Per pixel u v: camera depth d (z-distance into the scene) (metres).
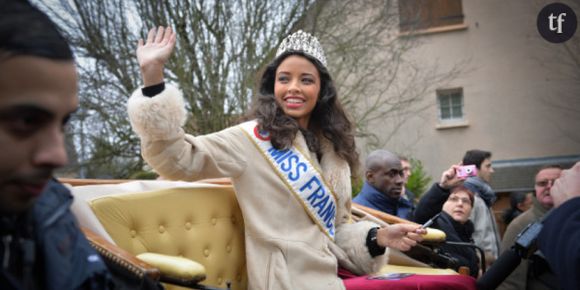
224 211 2.54
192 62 9.88
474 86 16.92
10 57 0.90
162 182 2.51
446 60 16.86
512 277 3.23
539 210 3.71
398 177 4.02
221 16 9.99
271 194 2.47
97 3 9.77
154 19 9.91
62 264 1.11
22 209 0.99
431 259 3.34
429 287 2.56
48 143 0.97
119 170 10.31
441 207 3.64
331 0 11.12
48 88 0.94
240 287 2.59
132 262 1.41
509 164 16.64
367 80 11.87
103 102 9.83
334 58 11.00
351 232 2.75
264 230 2.41
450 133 17.09
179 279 1.71
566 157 16.14
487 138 16.88
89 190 2.29
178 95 2.12
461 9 16.81
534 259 2.48
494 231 4.79
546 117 16.38
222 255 2.49
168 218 2.31
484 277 2.30
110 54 9.82
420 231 2.62
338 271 2.74
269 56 9.86
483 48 16.72
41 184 0.98
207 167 2.32
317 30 10.88
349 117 2.88
